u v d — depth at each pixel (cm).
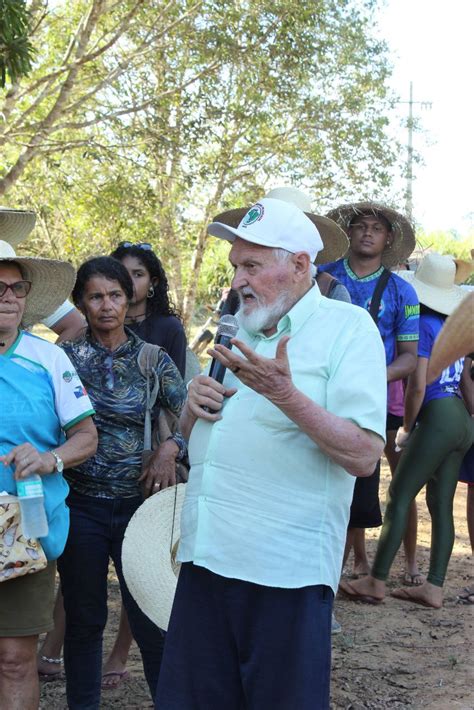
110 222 1641
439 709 428
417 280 581
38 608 341
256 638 289
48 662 463
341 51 1803
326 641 289
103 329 401
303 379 292
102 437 393
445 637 526
